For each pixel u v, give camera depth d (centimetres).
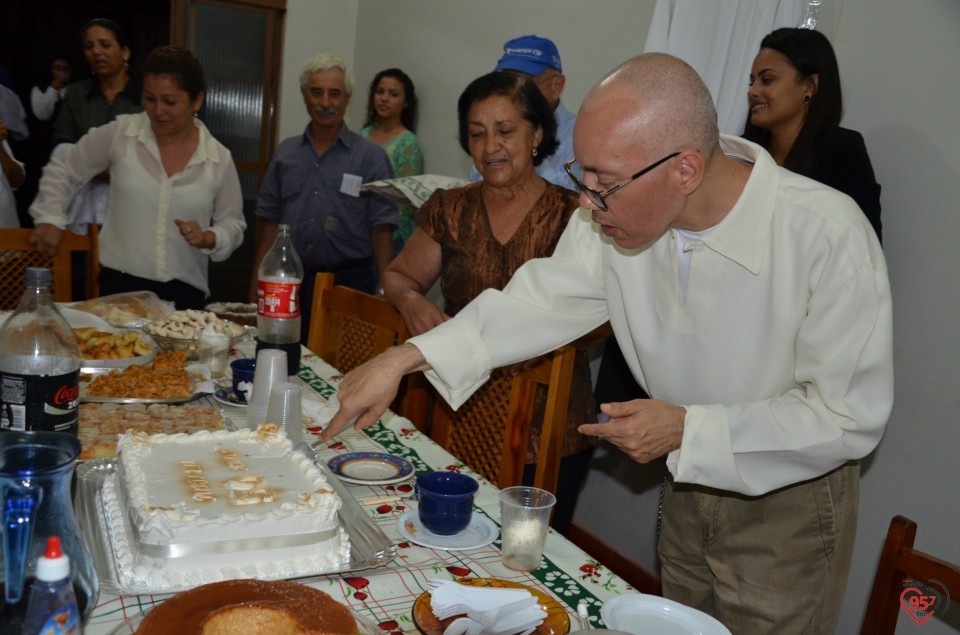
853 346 116
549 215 192
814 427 115
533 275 152
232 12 518
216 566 96
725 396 134
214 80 522
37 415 109
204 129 280
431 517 113
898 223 200
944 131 189
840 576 137
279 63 533
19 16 618
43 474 68
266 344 184
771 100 198
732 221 123
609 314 151
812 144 194
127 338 183
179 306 280
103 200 318
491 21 374
